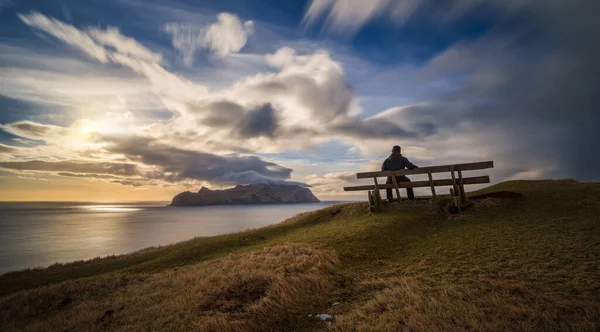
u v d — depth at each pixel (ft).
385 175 70.18
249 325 22.04
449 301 22.44
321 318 23.61
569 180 69.21
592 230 35.09
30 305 38.75
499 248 34.88
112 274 58.70
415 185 66.13
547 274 26.02
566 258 28.55
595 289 21.98
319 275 32.42
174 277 43.80
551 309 19.54
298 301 26.99
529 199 55.67
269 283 30.14
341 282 32.12
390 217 60.49
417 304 22.52
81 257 167.63
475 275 28.53
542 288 23.53
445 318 19.97
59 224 481.05
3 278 82.53
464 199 59.11
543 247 32.55
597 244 30.50
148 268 63.21
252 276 32.22
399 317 21.22
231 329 21.39
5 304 39.42
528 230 39.78
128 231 330.34
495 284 24.77
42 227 422.00
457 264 32.40
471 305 21.26
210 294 29.86
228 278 34.19
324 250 42.01
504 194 59.82
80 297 40.29
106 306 33.45
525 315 19.26
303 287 29.48
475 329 18.07
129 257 90.63
